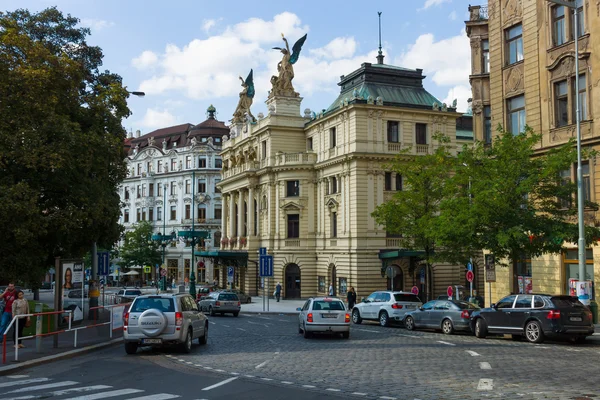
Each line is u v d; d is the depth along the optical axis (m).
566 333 21.12
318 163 58.34
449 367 15.65
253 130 67.69
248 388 13.00
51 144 26.05
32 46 27.23
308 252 59.59
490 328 23.77
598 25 28.81
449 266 54.22
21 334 21.81
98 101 31.19
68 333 24.39
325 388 12.92
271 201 62.78
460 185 30.64
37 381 14.38
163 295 20.11
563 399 11.28
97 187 29.08
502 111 34.69
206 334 22.92
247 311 46.06
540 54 32.03
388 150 53.19
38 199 27.44
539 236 26.48
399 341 23.28
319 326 24.55
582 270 24.12
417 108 54.09
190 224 95.88
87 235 30.73
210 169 96.00
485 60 37.88
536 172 26.66
